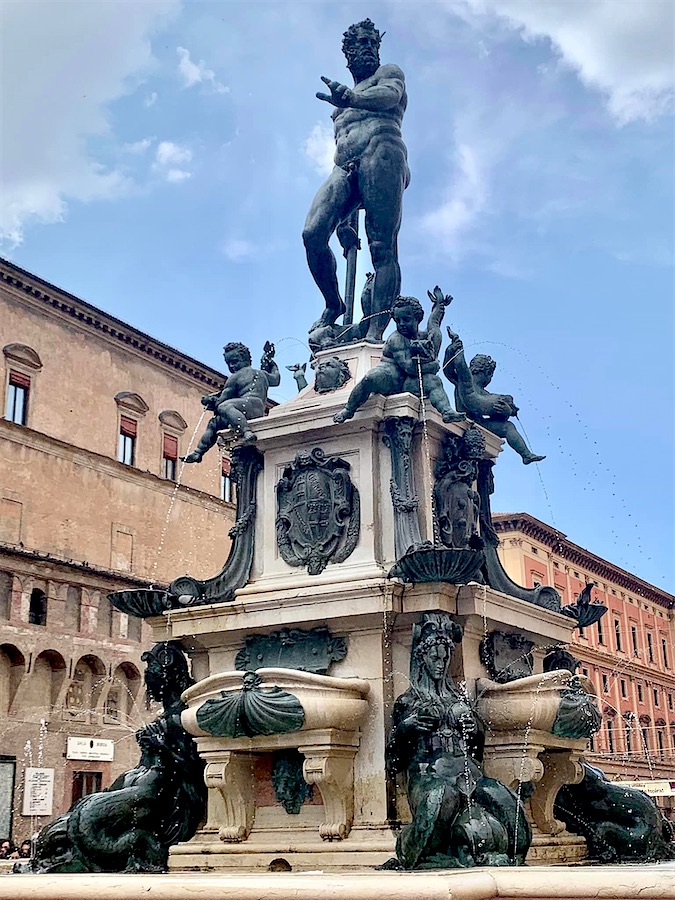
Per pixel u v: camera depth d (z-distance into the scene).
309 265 10.03
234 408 8.94
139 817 7.79
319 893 5.19
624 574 53.56
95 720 36.47
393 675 7.74
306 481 8.57
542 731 7.83
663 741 55.91
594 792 8.45
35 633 34.69
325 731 7.29
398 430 8.37
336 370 9.20
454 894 5.01
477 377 9.45
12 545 35.94
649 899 5.09
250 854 7.41
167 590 8.71
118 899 5.59
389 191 9.71
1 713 33.56
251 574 8.76
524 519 44.31
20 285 38.53
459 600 7.87
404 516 8.20
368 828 7.30
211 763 7.66
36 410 38.53
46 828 7.84
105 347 42.03
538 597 9.21
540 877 5.32
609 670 51.47
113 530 40.25
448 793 6.67
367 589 7.69
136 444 42.66
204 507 44.72
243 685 7.41
